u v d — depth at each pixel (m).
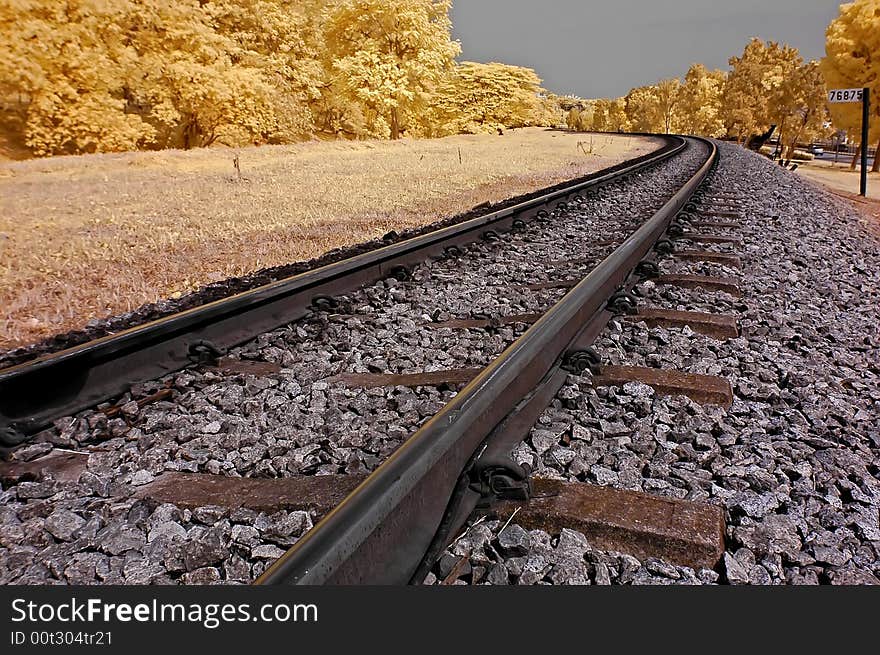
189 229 8.09
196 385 3.26
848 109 36.81
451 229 6.52
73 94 18.66
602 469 2.35
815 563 1.95
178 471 2.47
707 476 2.37
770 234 7.66
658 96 93.56
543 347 3.00
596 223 8.30
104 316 4.91
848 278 6.23
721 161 18.86
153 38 22.11
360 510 1.64
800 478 2.38
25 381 2.87
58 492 2.34
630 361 3.44
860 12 35.34
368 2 36.84
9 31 17.31
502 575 1.83
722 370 3.39
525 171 17.25
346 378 3.35
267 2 31.91
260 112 25.84
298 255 6.78
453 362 3.53
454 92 59.78
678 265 5.62
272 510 2.14
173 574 1.90
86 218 8.69
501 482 2.12
